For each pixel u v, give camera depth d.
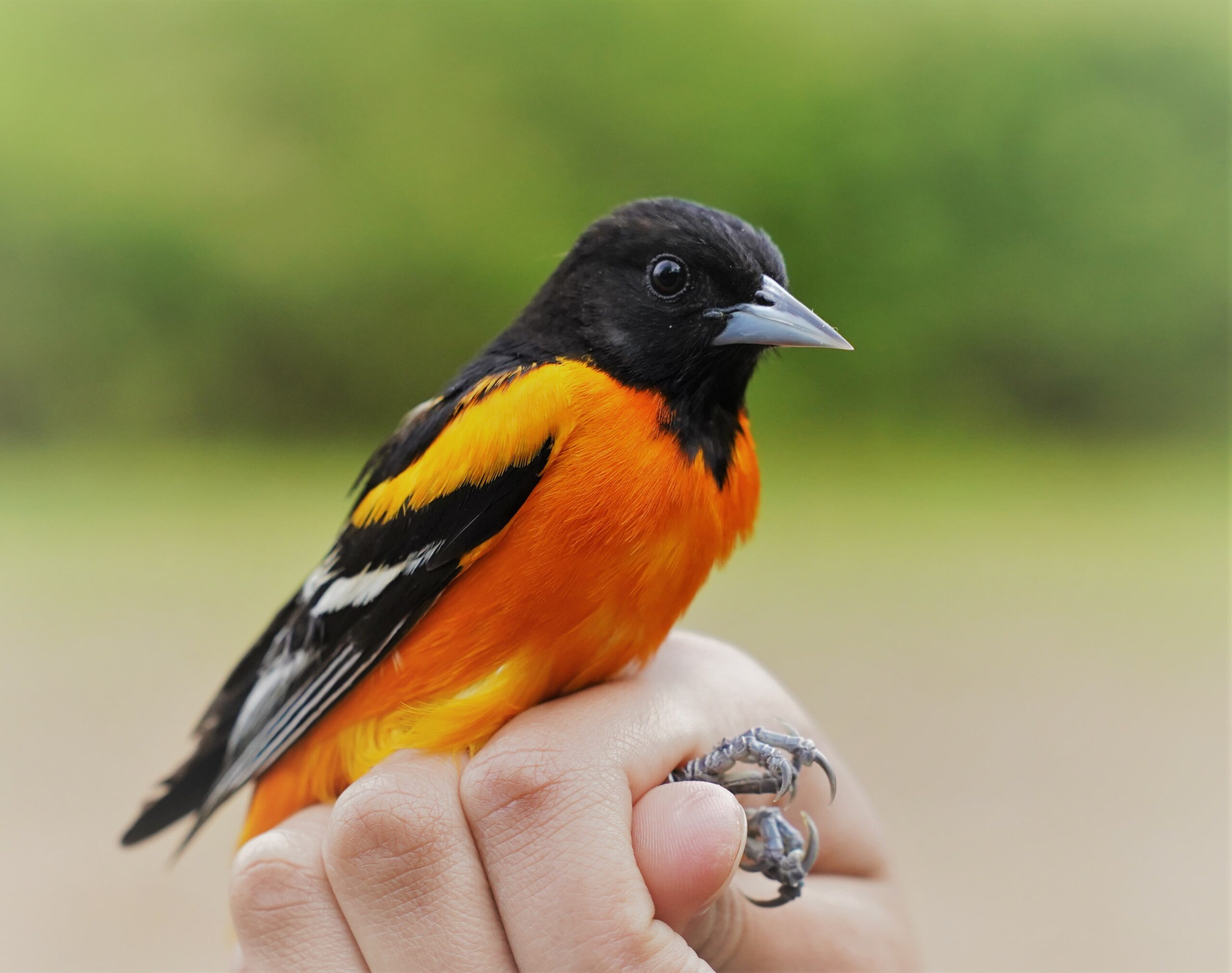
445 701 0.78
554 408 0.78
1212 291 2.79
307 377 2.95
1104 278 2.78
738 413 0.79
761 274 0.79
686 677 0.78
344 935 0.76
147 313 2.85
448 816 0.76
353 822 0.76
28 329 2.80
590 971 0.75
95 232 2.78
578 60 2.81
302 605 0.80
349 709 0.79
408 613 0.78
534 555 0.77
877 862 0.80
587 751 0.76
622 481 0.77
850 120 2.73
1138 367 2.85
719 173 2.82
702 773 0.78
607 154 2.84
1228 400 2.84
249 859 0.76
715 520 0.78
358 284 2.87
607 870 0.75
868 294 2.80
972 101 2.75
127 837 0.82
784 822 0.78
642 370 0.78
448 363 2.94
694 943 0.77
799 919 0.78
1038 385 2.85
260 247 2.85
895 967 0.78
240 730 0.80
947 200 2.78
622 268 0.79
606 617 0.77
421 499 0.78
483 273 2.88
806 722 0.79
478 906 0.76
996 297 2.78
